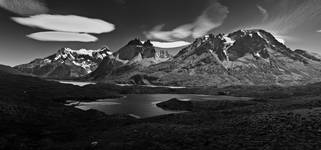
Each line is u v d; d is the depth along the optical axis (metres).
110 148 33.47
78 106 124.75
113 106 127.88
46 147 35.75
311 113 46.91
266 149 29.03
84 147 35.06
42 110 75.19
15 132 45.50
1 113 59.66
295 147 29.03
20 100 86.12
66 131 50.59
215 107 115.12
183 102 127.06
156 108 121.94
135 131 46.84
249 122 46.81
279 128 39.03
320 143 29.84
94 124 63.84
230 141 33.59
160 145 33.47
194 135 38.91
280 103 84.00
